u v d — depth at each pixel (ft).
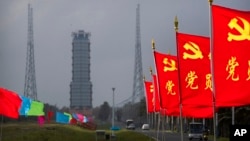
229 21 70.79
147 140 289.53
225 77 71.46
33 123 415.64
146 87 188.85
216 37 71.82
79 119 478.59
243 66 70.59
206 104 94.17
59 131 351.46
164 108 126.21
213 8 71.87
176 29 94.43
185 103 94.48
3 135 282.15
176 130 404.98
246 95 70.64
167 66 124.47
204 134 287.89
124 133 369.50
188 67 94.02
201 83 94.02
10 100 156.87
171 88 124.47
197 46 93.71
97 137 285.23
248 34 70.03
